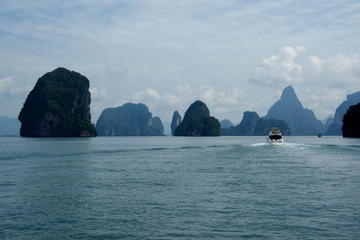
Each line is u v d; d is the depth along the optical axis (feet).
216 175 143.54
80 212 83.51
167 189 111.65
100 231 70.69
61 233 69.67
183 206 88.79
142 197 99.25
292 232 69.56
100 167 173.58
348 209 85.15
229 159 217.36
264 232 69.62
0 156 238.07
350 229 71.05
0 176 140.46
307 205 89.10
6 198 98.17
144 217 79.30
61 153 270.87
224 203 91.66
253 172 152.56
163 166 178.19
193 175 144.05
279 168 166.91
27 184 121.19
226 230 70.79
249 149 315.37
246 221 76.18
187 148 354.33
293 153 262.06
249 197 98.84
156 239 66.59
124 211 84.28
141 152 288.71
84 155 252.62
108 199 96.94
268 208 86.38
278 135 389.60
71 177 137.80
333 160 206.28
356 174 144.77
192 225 73.72
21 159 216.13
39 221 76.84
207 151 296.51
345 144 399.24
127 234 69.00
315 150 293.64
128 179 133.08
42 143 499.10
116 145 443.32
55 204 91.09
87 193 105.09
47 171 156.66
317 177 136.36
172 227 72.64
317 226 72.84
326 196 99.60
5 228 72.38
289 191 107.14
